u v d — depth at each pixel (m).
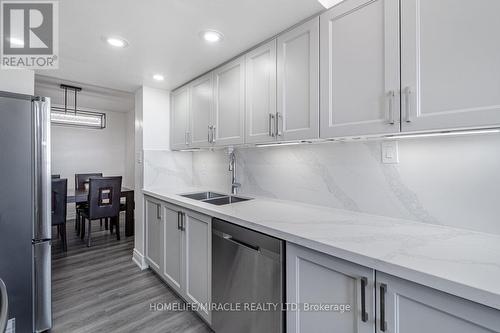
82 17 1.40
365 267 0.90
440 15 0.93
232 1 1.27
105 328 1.72
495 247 0.94
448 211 1.17
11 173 1.49
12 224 1.50
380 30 1.09
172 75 2.34
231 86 1.93
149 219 2.59
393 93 1.04
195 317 1.86
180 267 2.02
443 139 1.18
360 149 1.49
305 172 1.79
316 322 1.07
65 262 2.84
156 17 1.41
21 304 1.53
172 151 2.91
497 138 1.04
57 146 4.75
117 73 2.30
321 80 1.31
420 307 0.78
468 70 0.87
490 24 0.83
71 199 3.38
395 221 1.32
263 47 1.65
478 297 0.65
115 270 2.64
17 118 1.51
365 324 0.90
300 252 1.11
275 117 1.57
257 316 1.32
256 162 2.17
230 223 1.50
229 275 1.50
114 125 5.43
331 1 1.27
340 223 1.29
